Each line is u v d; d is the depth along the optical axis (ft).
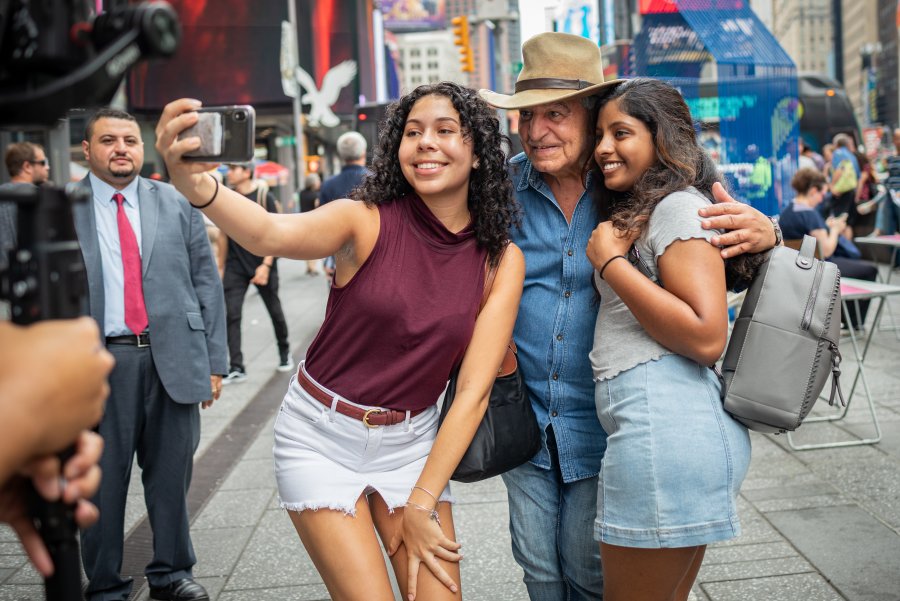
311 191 51.52
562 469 8.32
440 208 7.51
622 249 7.23
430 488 7.14
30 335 3.21
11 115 3.47
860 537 12.47
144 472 11.45
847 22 426.92
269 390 23.72
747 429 7.47
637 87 7.63
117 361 10.91
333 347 7.40
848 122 69.31
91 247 10.79
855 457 16.10
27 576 12.10
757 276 7.30
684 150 7.52
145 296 11.04
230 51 106.63
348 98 120.88
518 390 7.97
